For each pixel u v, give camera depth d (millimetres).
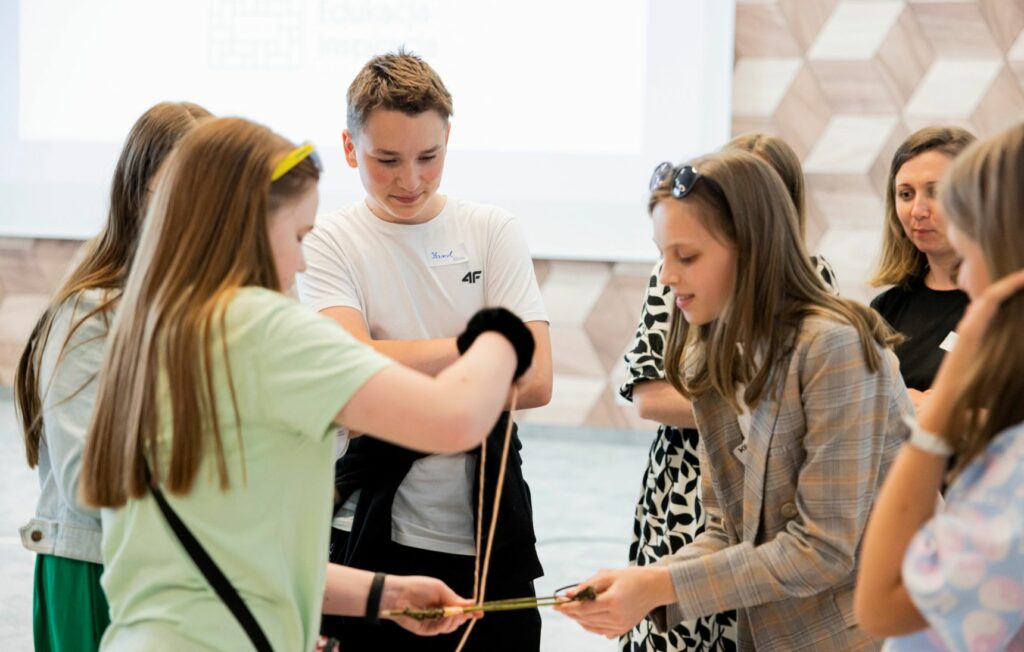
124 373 1240
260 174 1249
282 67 5305
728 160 1419
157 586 1227
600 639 3162
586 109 5133
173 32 5395
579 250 5227
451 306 1960
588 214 5191
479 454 1833
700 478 1732
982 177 1065
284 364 1189
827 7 4938
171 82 5422
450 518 1838
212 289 1224
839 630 1451
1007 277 1044
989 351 1037
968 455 1060
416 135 1812
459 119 5227
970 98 4863
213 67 5367
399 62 1852
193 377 1190
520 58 5148
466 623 1833
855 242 5023
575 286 5301
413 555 1824
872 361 1383
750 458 1466
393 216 1926
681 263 1435
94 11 5457
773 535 1460
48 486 1638
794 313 1417
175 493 1203
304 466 1243
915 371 2109
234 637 1218
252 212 1243
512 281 1977
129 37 5441
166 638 1210
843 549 1374
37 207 5633
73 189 5586
